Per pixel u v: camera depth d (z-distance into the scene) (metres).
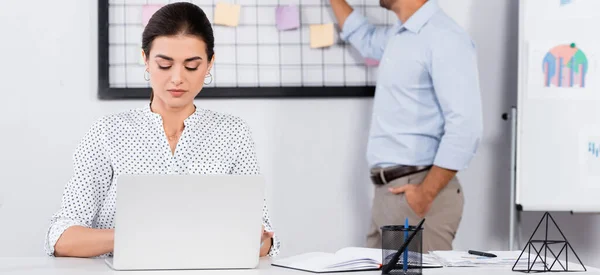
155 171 1.99
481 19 3.14
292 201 3.07
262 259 1.88
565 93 2.88
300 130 3.07
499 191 3.16
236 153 2.06
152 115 2.00
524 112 2.87
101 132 1.97
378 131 2.79
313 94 3.03
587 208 2.86
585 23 2.87
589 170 2.86
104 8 2.94
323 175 3.08
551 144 2.87
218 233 1.62
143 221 1.58
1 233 2.96
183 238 1.60
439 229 2.71
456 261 1.76
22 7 2.96
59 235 1.81
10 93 2.96
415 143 2.72
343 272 1.63
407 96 2.73
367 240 2.91
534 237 3.16
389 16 3.08
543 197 2.86
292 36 3.04
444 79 2.64
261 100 3.04
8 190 2.96
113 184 1.97
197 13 1.96
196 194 1.59
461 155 2.63
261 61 3.02
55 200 2.98
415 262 1.57
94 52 2.99
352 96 3.06
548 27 2.88
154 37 1.92
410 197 2.68
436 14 2.73
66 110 2.98
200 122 2.04
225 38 3.01
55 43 2.97
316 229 3.08
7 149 2.96
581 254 3.15
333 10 3.01
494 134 3.15
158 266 1.61
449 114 2.65
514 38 3.15
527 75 2.87
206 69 1.98
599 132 2.86
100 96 2.94
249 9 3.02
